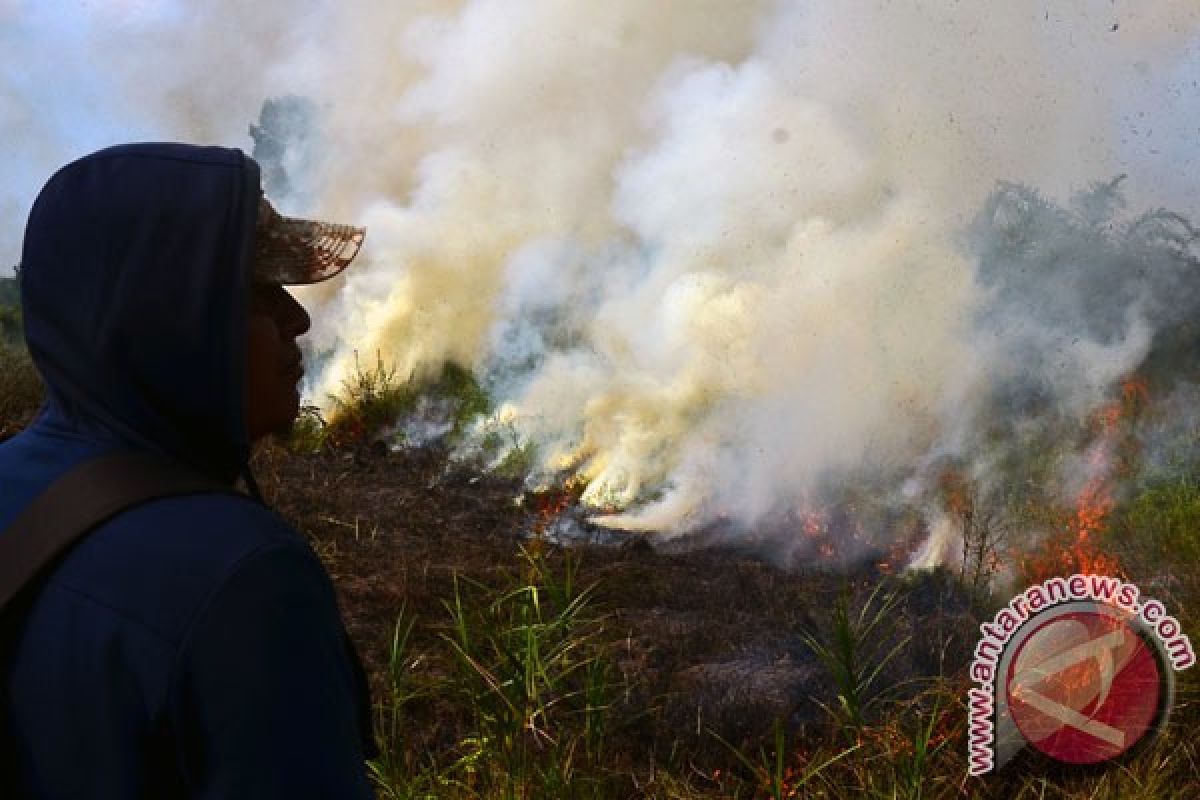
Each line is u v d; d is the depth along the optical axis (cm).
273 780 119
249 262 133
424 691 427
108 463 132
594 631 472
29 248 135
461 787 370
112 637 123
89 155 137
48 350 134
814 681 418
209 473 138
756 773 373
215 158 135
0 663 127
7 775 128
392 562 565
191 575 124
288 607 125
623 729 403
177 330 131
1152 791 361
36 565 127
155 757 123
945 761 381
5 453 140
